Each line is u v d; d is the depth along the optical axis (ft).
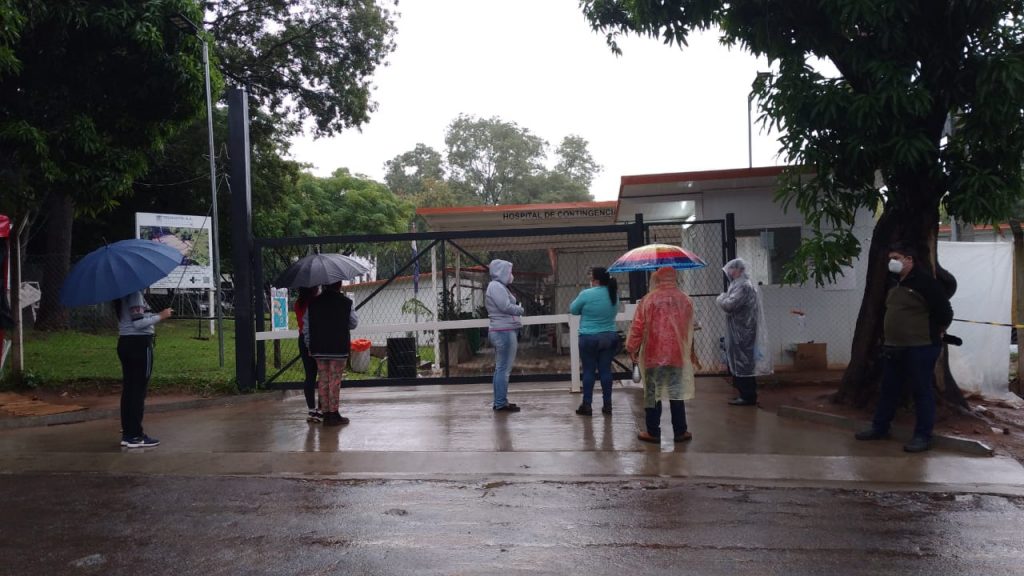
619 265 27.27
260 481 20.45
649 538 15.64
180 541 15.66
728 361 31.24
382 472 21.22
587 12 34.40
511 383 38.14
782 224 40.16
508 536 15.81
